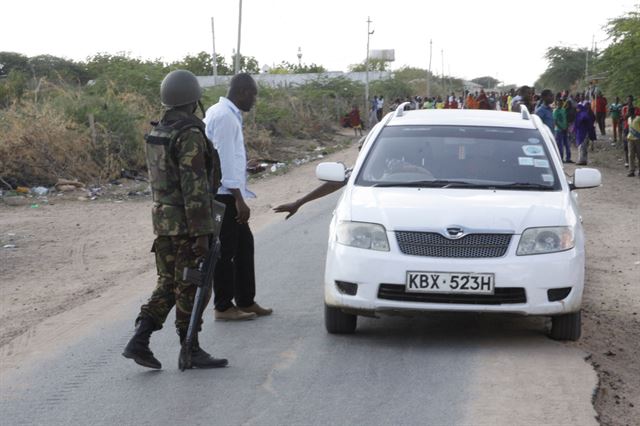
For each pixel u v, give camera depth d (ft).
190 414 19.93
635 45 108.88
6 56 221.66
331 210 59.52
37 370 24.20
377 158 28.91
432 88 397.39
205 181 21.79
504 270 24.29
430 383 21.86
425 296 24.54
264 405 20.40
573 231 25.20
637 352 26.81
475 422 19.17
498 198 26.14
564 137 95.55
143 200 70.38
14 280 39.45
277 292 33.37
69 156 79.41
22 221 58.03
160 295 22.89
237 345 25.72
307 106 171.32
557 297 24.68
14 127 78.33
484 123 30.30
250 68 313.53
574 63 328.90
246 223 28.55
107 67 126.21
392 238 24.89
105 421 19.69
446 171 28.04
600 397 21.56
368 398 20.79
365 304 24.93
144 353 22.74
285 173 92.27
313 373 22.81
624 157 102.42
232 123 27.20
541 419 19.36
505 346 25.44
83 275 40.04
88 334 28.19
